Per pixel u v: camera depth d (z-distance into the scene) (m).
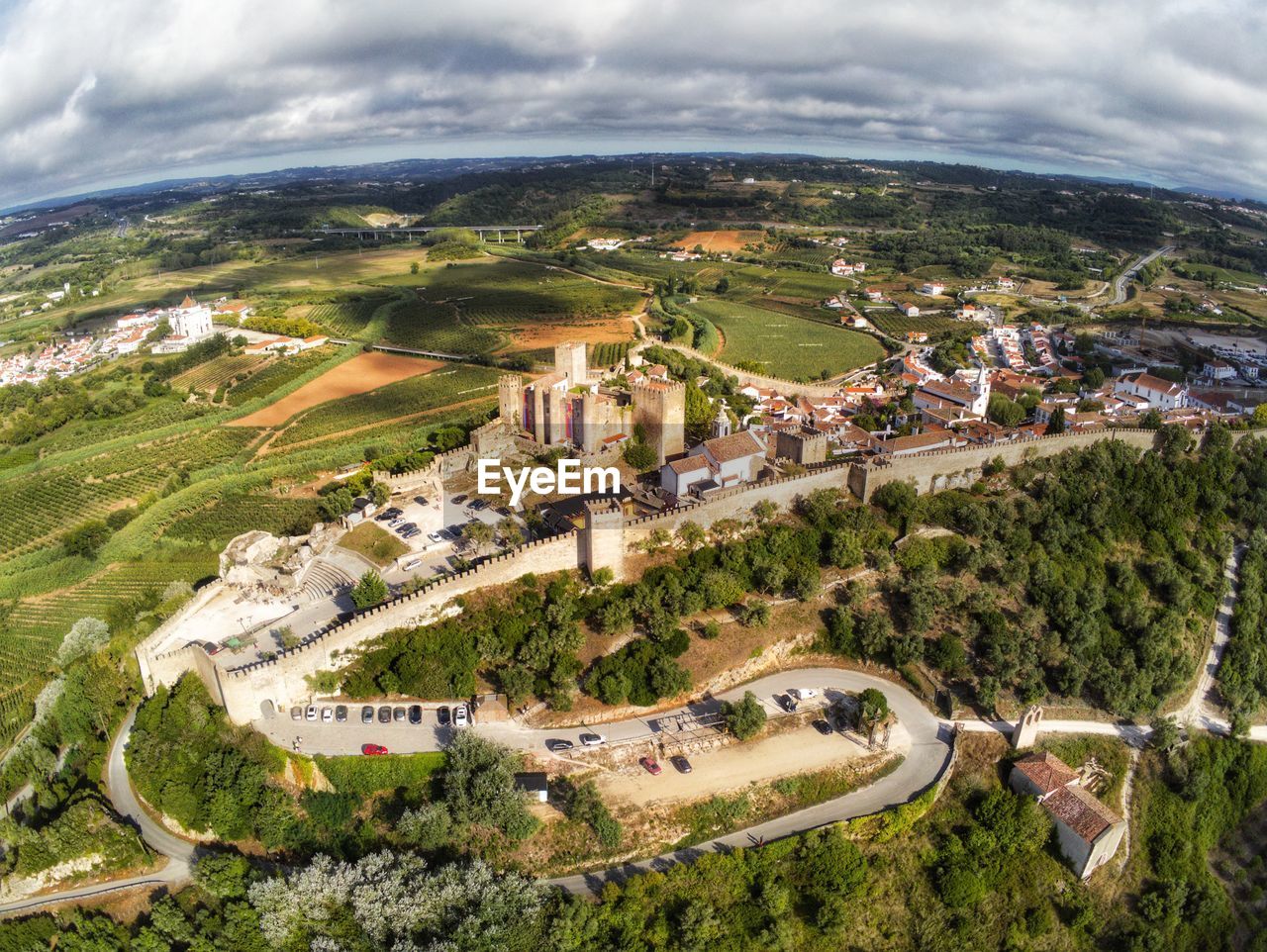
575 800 87.88
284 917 80.12
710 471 128.38
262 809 89.38
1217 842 109.25
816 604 117.25
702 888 83.31
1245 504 149.25
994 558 125.25
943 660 110.50
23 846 90.25
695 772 94.31
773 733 100.62
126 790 99.62
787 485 127.88
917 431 172.50
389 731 96.50
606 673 102.19
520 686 98.19
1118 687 112.50
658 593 109.75
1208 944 97.19
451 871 81.50
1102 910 94.38
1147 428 154.75
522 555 111.50
